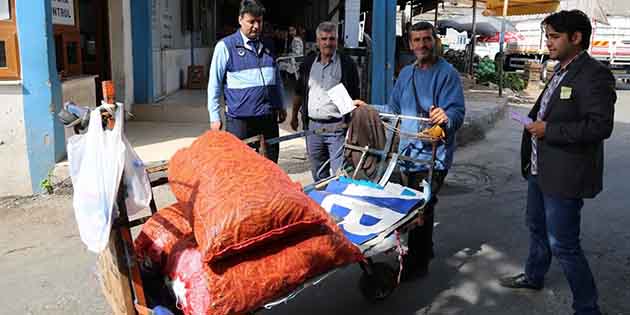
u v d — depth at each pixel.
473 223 5.53
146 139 7.64
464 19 23.77
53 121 5.93
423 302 3.95
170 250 2.73
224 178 2.59
